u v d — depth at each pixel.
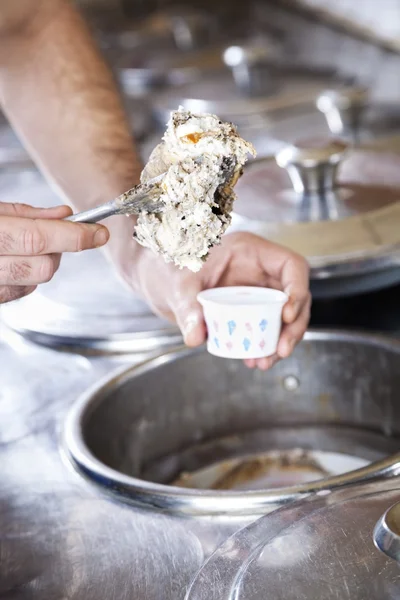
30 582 1.01
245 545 0.98
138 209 1.01
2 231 1.02
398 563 0.92
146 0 4.11
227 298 1.20
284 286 1.23
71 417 1.25
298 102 2.40
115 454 1.29
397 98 2.41
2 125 2.83
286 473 1.35
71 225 1.03
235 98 2.50
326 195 1.54
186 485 1.34
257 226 1.48
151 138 2.34
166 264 1.24
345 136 2.12
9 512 1.11
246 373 1.38
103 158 1.36
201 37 3.41
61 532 1.07
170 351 1.36
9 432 1.26
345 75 2.61
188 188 1.00
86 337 1.44
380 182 1.58
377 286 1.43
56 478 1.16
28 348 1.48
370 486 1.04
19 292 1.10
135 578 1.00
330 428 1.39
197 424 1.38
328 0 3.14
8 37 1.45
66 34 1.49
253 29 3.62
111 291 1.58
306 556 0.94
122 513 1.09
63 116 1.41
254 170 1.70
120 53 3.40
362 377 1.36
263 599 0.91
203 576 0.95
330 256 1.38
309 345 1.37
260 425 1.40
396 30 2.71
